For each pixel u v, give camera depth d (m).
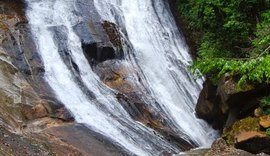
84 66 14.26
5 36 13.02
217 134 12.67
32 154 8.35
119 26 17.41
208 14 11.81
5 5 14.83
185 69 16.97
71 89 12.84
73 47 14.48
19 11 14.93
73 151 9.18
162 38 18.47
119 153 9.73
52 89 12.30
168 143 11.24
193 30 18.31
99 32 15.56
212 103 12.46
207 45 11.98
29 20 14.77
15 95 10.91
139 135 11.18
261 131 9.03
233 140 9.36
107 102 12.70
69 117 11.10
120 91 13.89
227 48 11.57
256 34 10.07
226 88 10.40
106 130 10.96
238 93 10.05
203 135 12.77
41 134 9.78
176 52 18.06
